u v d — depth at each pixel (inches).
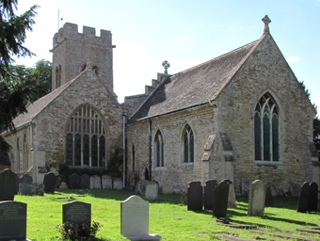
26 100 512.4
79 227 502.3
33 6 502.6
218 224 655.8
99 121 1508.4
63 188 1381.6
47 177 1136.8
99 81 1518.2
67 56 1857.8
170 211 806.5
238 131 1125.1
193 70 1491.1
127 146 1528.1
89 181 1408.7
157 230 591.2
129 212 531.5
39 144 1376.7
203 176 1069.8
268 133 1195.9
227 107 1113.4
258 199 771.4
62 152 1412.4
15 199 912.9
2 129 517.0
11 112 499.5
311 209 865.5
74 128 1456.7
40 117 1390.3
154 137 1364.4
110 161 1496.1
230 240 517.3
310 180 1227.9
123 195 1149.7
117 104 1541.6
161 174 1312.7
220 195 732.7
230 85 1127.0
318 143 1681.8
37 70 2402.8
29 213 710.5
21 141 1544.0
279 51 1237.1
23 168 1507.1
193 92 1279.5
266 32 1231.5
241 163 1119.6
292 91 1243.8
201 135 1146.7
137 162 1454.2
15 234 473.7
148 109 1481.3
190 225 637.3
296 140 1231.5
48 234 527.2
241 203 976.3
